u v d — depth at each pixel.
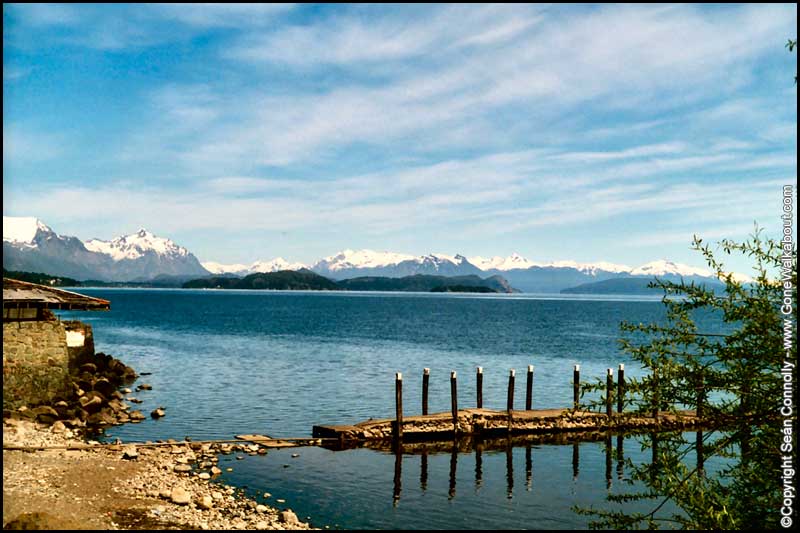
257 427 36.53
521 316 179.00
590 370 62.66
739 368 11.62
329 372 59.66
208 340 91.88
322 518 22.03
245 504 22.48
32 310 37.47
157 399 44.88
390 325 131.75
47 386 35.81
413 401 46.03
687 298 12.07
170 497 20.92
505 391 50.72
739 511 12.12
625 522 13.42
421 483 26.69
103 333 102.88
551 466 29.77
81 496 19.88
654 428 13.04
